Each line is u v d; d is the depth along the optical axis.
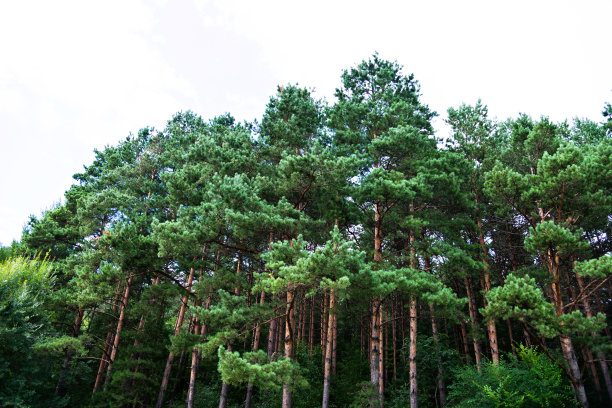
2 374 14.71
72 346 17.09
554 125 17.91
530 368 15.16
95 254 18.12
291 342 13.60
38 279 20.25
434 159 18.41
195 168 20.28
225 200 15.34
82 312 21.56
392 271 13.67
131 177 28.66
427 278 14.74
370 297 13.47
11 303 16.38
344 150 19.55
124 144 30.86
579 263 13.54
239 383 10.79
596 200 14.75
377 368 15.34
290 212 16.09
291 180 16.73
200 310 13.52
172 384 22.44
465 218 19.00
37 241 25.75
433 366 21.38
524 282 13.30
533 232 14.77
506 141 23.58
